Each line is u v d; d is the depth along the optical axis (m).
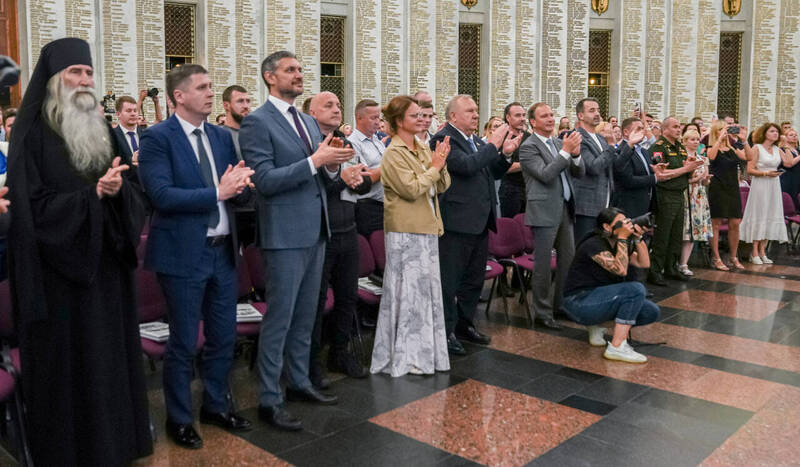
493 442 3.70
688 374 4.83
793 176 10.77
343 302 4.70
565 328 6.00
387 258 4.80
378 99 12.74
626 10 14.83
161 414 4.08
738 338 5.74
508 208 7.86
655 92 15.12
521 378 4.72
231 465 3.41
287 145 3.80
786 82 15.53
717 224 8.84
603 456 3.54
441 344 4.84
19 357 3.27
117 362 3.18
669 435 3.81
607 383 4.63
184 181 3.50
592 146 6.31
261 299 5.07
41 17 9.88
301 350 4.19
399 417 4.02
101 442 3.10
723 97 15.81
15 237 2.98
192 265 3.50
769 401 4.33
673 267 8.11
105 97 9.16
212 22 11.23
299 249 3.80
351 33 12.50
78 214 2.99
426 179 4.55
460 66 13.85
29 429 3.09
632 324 5.12
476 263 5.41
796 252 10.13
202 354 3.91
